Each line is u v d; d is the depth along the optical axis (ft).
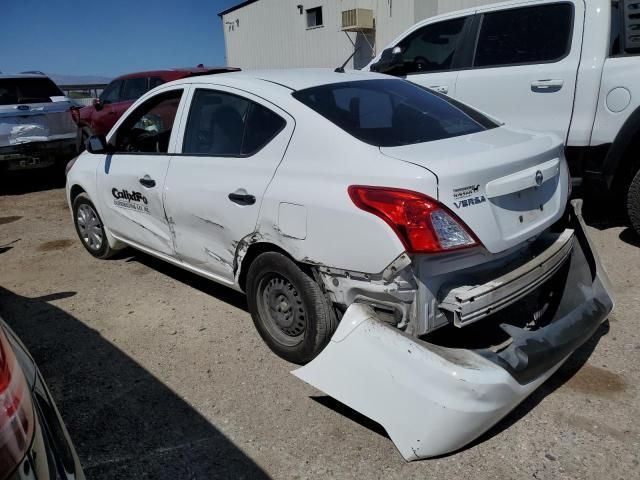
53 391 10.12
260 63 69.62
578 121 15.47
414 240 7.54
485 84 17.17
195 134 11.72
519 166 8.52
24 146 27.76
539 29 16.25
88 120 32.14
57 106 28.91
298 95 9.99
